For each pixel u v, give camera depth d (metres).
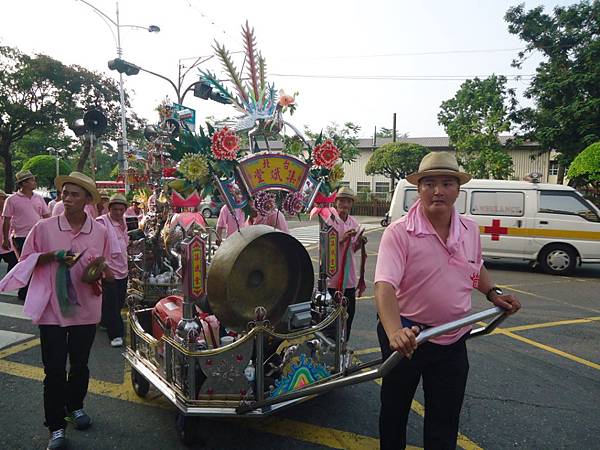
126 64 10.52
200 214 3.38
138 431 3.12
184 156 2.99
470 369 4.28
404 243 2.22
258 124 3.51
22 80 23.14
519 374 4.17
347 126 21.25
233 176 3.19
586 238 9.05
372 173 28.11
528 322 5.91
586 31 17.95
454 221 2.26
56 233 2.92
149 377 3.18
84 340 3.01
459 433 3.12
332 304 3.37
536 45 18.91
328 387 2.33
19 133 25.42
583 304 6.90
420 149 26.38
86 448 2.90
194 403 2.71
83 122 8.49
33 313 2.77
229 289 2.86
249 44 3.53
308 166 3.54
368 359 4.51
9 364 4.29
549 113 18.28
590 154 13.85
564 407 3.53
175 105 5.39
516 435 3.11
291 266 3.22
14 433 3.08
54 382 2.85
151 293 5.32
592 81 16.48
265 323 2.75
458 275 2.24
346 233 4.20
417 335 1.91
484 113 20.61
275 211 3.68
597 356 4.67
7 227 6.71
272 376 2.89
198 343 2.77
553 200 9.32
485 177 20.62
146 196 6.79
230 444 2.96
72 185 2.92
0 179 32.59
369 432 3.13
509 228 9.51
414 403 3.59
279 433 3.11
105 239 3.11
